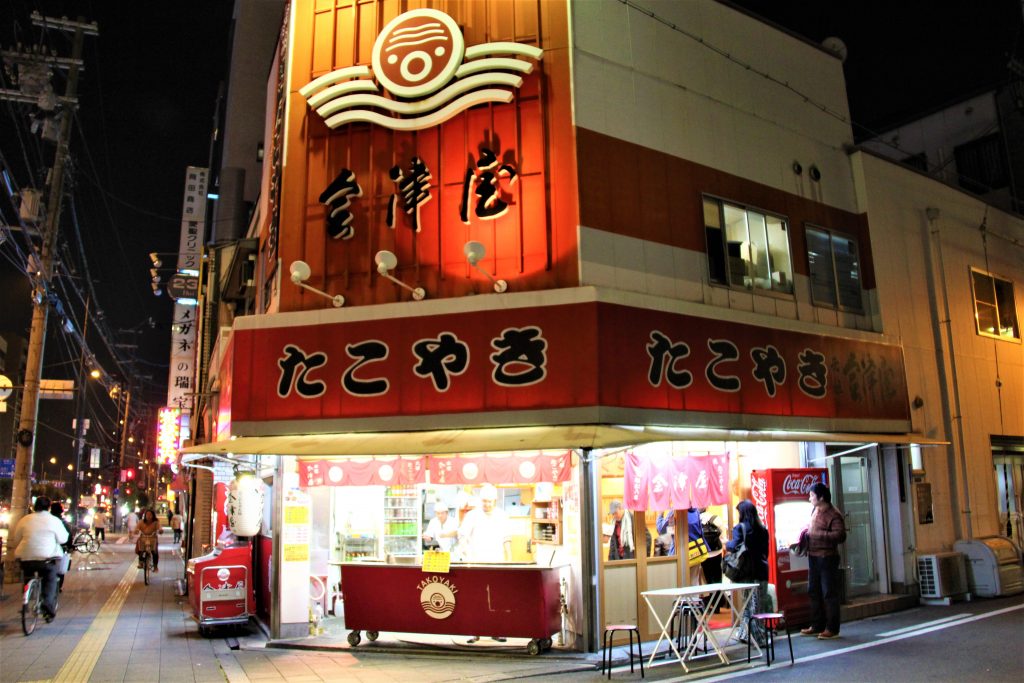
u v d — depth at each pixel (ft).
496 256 33.99
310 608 35.83
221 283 57.26
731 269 38.86
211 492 60.08
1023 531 52.21
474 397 32.12
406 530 41.52
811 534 33.83
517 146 34.58
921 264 49.49
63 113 60.70
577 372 31.40
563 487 33.53
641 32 38.11
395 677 26.86
